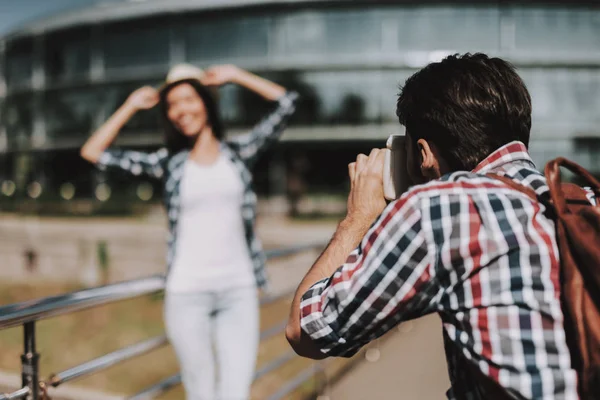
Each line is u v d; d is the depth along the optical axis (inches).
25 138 1355.8
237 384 105.9
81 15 1226.6
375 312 43.5
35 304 70.5
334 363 193.9
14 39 1337.4
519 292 40.7
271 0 1079.0
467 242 41.5
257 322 110.0
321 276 50.0
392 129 1058.1
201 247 105.1
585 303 39.0
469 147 47.6
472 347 41.4
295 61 1083.3
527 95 49.2
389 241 43.0
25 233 660.7
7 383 201.9
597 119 1063.0
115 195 1211.9
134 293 91.3
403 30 1056.8
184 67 108.5
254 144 119.0
